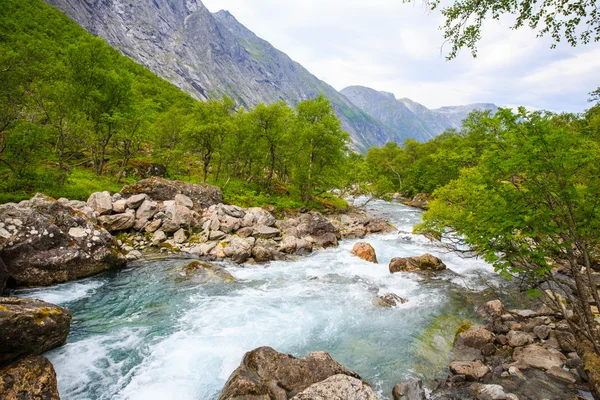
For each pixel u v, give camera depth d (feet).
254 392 22.47
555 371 28.25
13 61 93.86
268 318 39.83
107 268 52.19
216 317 39.34
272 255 65.82
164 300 43.42
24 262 43.42
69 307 39.81
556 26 24.81
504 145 23.93
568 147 20.83
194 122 122.42
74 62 103.81
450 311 44.06
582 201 21.56
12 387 21.35
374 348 34.55
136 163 134.51
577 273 22.33
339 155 130.72
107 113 103.65
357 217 130.21
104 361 29.53
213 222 75.87
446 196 59.47
